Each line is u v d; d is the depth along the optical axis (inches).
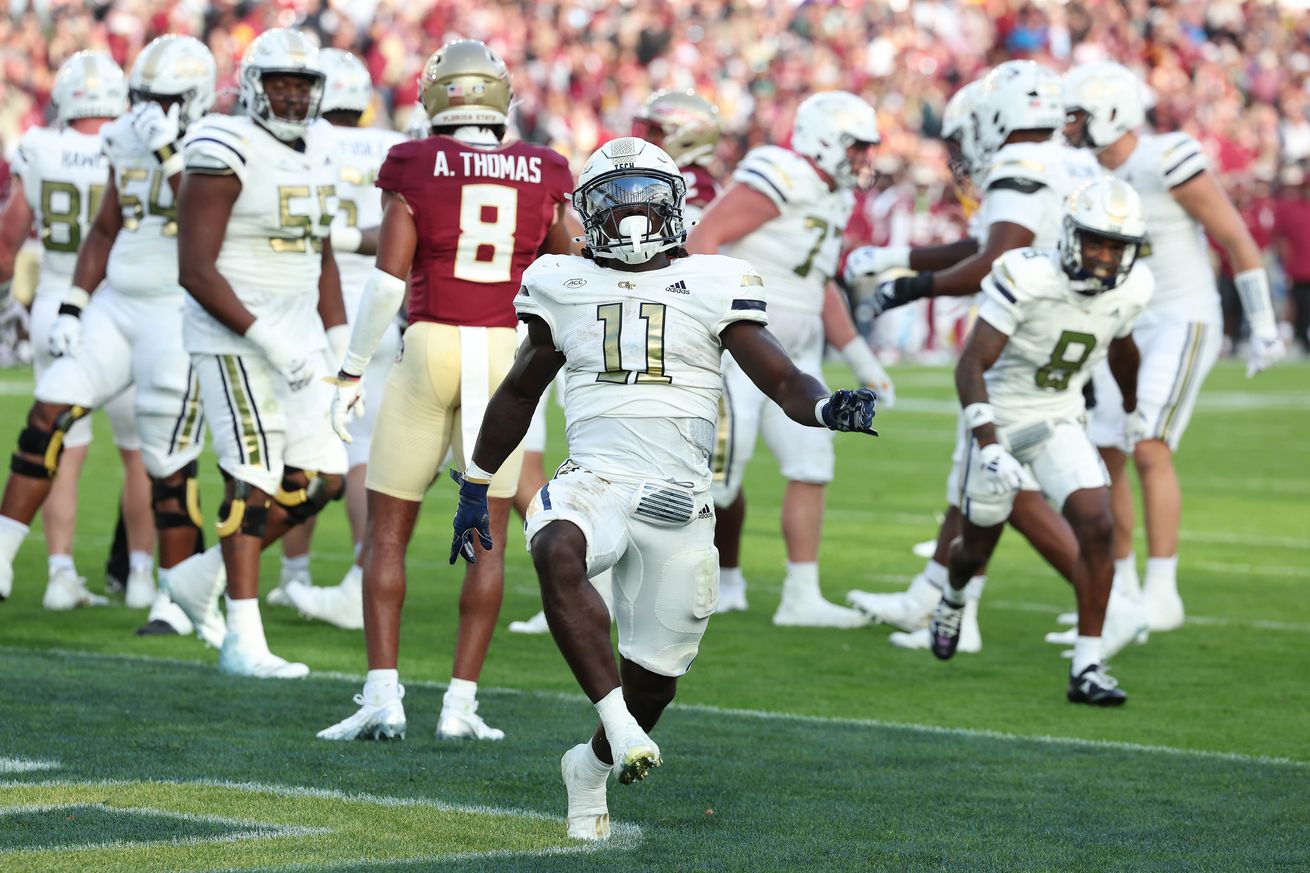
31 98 3125.0
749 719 823.1
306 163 885.8
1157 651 1034.7
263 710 805.2
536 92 3592.5
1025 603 1212.5
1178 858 592.7
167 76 973.8
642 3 3932.1
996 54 4202.8
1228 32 4544.8
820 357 1128.2
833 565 1334.9
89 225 1091.3
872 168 1101.1
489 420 615.8
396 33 3417.8
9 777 669.3
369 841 591.2
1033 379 908.0
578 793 602.2
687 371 589.0
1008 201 1027.9
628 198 585.6
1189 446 2199.8
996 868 575.5
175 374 986.1
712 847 593.9
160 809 625.9
